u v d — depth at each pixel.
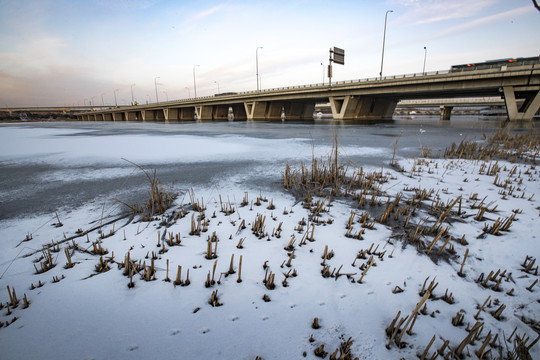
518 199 5.92
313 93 53.50
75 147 15.54
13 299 2.65
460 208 5.09
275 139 18.73
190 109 105.12
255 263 3.41
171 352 2.10
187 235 4.21
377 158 11.07
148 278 3.02
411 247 3.91
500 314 2.61
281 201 5.94
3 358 2.02
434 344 2.25
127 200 6.03
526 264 3.47
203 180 7.77
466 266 3.45
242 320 2.44
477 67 35.84
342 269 3.31
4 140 20.09
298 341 2.23
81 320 2.44
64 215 5.19
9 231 4.48
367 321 2.48
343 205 5.72
